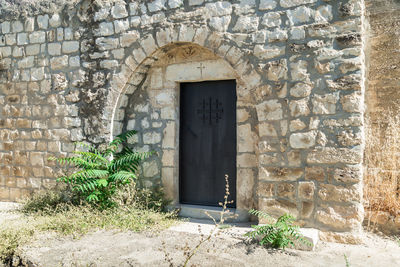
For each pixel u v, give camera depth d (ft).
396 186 13.73
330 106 12.82
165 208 16.60
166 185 16.78
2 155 20.17
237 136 15.34
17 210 17.39
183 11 15.53
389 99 14.12
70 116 18.28
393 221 13.53
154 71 17.25
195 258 10.73
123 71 16.88
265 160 13.87
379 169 14.01
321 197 12.84
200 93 16.94
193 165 16.99
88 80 17.79
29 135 19.39
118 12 16.99
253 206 15.01
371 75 14.44
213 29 14.89
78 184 16.55
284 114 13.57
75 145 18.11
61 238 12.75
